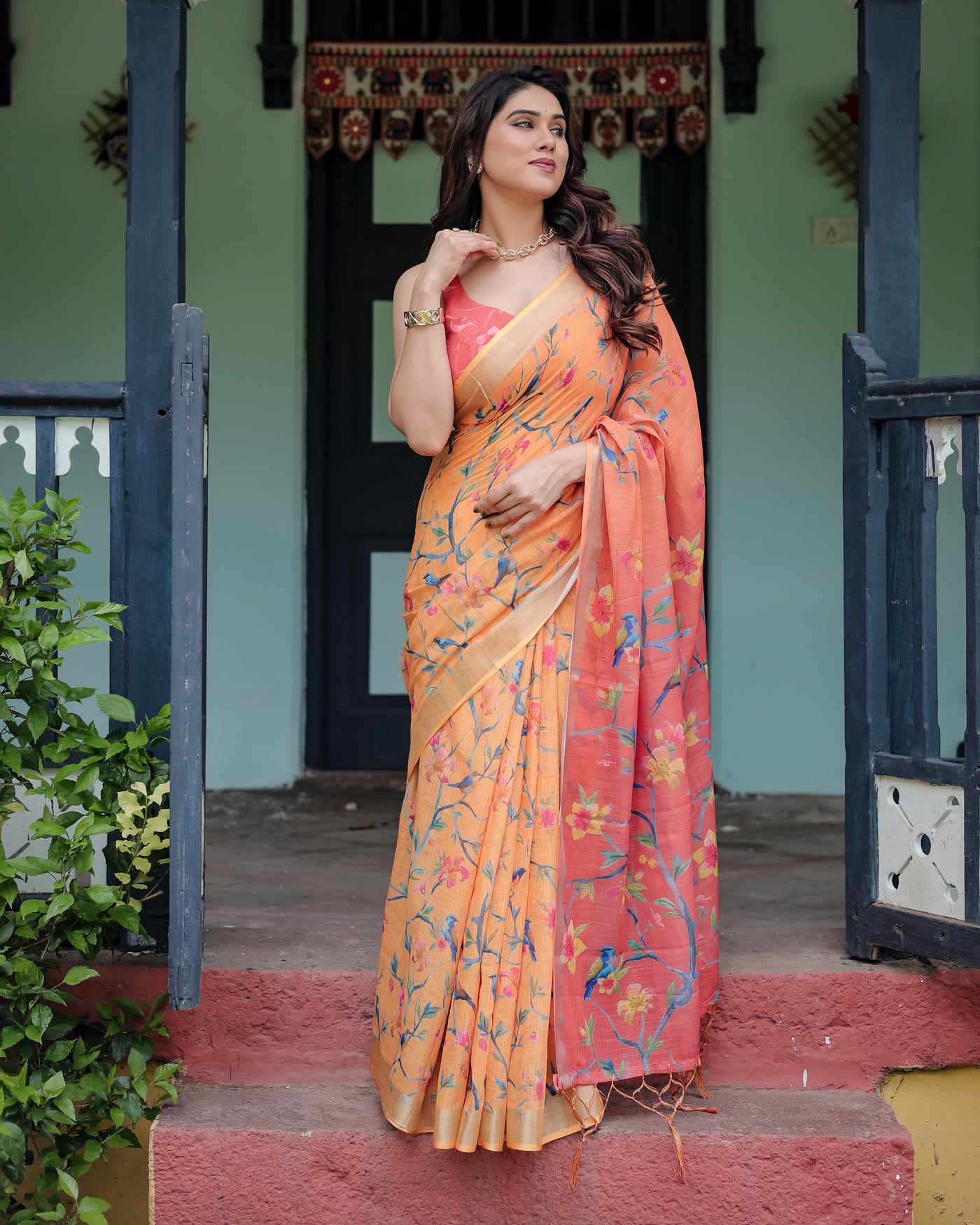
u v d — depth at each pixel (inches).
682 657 97.3
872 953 102.8
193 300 186.5
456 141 96.2
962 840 96.1
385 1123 91.4
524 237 95.7
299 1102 95.4
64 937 95.5
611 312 93.7
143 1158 100.0
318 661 193.8
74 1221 91.6
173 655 88.1
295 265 187.0
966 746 95.0
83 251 185.3
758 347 186.7
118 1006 97.0
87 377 185.5
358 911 117.8
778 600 187.6
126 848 96.5
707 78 186.5
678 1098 92.8
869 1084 100.3
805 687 187.9
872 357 103.9
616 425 91.9
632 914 91.4
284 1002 99.4
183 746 88.1
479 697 89.5
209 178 185.9
